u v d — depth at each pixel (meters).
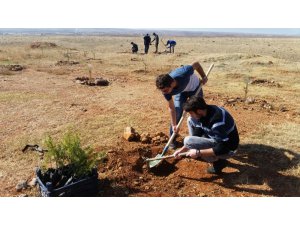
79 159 4.35
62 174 4.42
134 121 7.38
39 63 16.81
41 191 4.43
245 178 4.98
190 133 5.29
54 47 27.42
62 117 7.65
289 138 6.41
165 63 17.72
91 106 8.59
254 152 5.81
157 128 6.98
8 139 6.42
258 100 9.35
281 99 9.80
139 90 10.57
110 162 5.20
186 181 4.96
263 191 4.67
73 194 4.28
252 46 36.47
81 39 50.97
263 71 14.73
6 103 8.77
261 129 6.87
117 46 35.53
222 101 9.23
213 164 5.03
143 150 5.69
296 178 4.98
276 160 5.54
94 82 11.39
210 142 4.77
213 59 18.22
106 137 6.44
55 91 10.24
